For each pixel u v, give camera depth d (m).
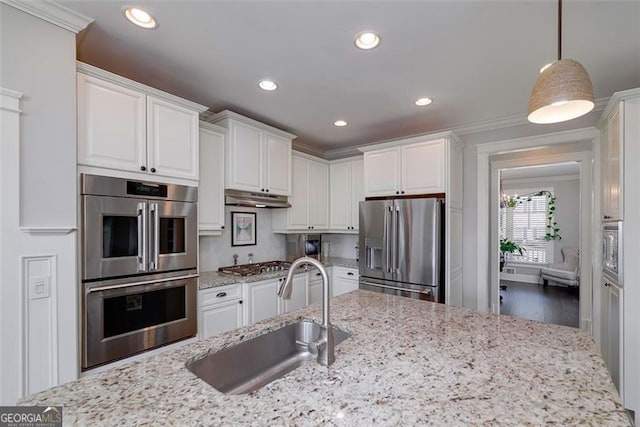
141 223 2.05
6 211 1.44
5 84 1.45
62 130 1.63
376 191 3.55
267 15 1.65
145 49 1.97
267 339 1.44
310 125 3.49
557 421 0.74
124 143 1.99
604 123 2.63
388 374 0.98
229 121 2.90
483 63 2.14
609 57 2.04
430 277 2.96
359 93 2.64
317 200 4.11
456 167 3.36
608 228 2.46
